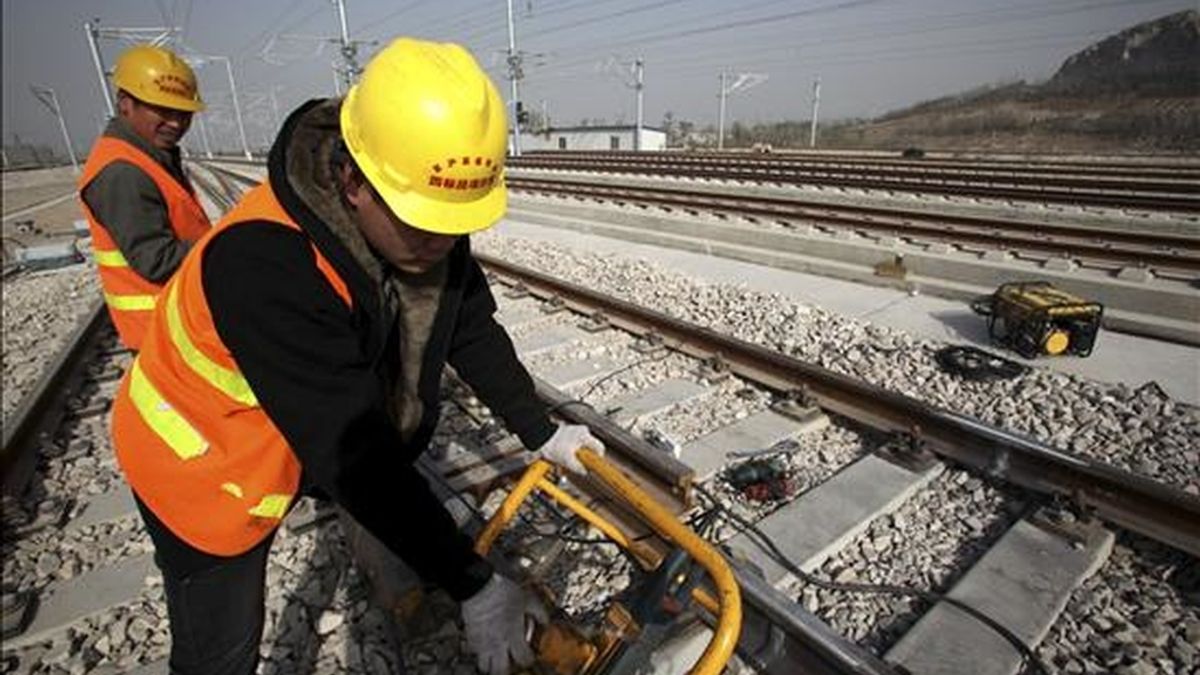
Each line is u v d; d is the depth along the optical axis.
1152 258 5.67
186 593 1.53
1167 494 2.44
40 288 8.07
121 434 1.48
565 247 8.84
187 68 2.91
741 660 2.14
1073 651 2.09
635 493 1.51
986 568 2.40
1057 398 3.71
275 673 2.10
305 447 1.23
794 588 2.40
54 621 2.30
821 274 6.72
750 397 3.87
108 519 2.88
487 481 2.94
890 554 2.58
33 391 3.91
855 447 3.34
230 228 1.19
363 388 1.27
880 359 4.36
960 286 5.75
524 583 2.08
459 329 1.75
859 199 10.65
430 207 1.17
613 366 4.39
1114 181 11.78
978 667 2.01
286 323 1.16
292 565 2.56
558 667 1.50
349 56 28.34
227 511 1.42
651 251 8.38
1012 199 9.89
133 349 3.12
